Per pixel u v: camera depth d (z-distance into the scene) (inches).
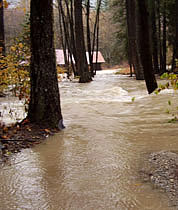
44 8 233.5
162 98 365.7
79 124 265.6
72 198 120.8
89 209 111.7
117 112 321.1
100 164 159.6
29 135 216.4
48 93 242.5
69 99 440.5
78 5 853.2
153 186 129.6
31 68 244.4
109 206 113.4
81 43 862.5
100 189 128.6
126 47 1307.8
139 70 918.4
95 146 194.4
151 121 265.0
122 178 139.6
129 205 113.7
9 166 159.2
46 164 161.5
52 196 122.8
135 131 231.8
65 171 150.6
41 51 239.5
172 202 114.7
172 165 151.4
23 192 127.3
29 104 248.4
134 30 918.4
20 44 287.7
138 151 179.8
